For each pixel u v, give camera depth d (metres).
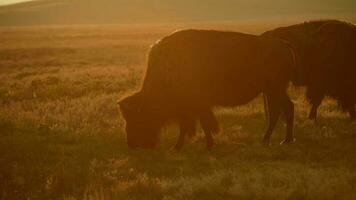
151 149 38.47
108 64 113.75
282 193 26.73
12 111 53.16
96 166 34.75
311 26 46.47
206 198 27.06
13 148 39.44
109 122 47.31
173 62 37.66
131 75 78.88
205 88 38.09
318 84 46.09
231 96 38.81
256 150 37.81
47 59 132.50
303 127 45.09
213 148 39.28
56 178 31.50
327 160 35.56
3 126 46.19
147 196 28.05
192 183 28.48
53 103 57.06
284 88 40.12
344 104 47.03
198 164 35.22
